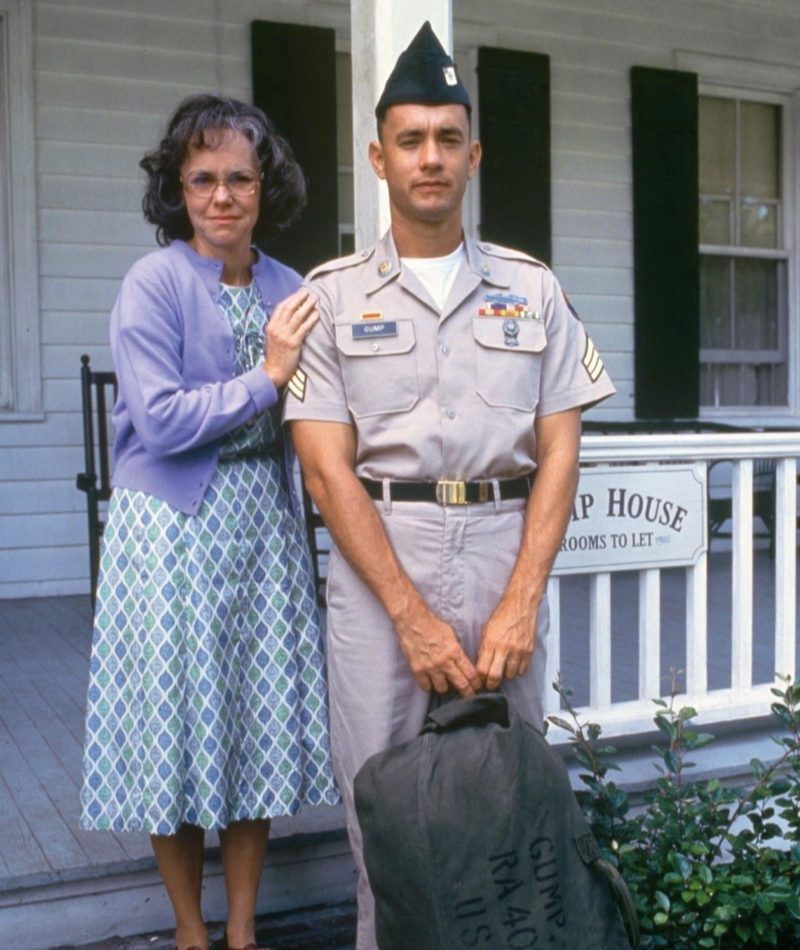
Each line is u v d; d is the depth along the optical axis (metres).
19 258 5.56
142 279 2.21
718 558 7.09
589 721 3.21
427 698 2.15
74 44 5.59
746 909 2.69
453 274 2.14
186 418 2.14
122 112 5.71
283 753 2.31
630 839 2.83
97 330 5.75
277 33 5.91
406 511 2.10
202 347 2.25
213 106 2.24
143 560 2.21
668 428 6.56
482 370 2.10
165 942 2.63
